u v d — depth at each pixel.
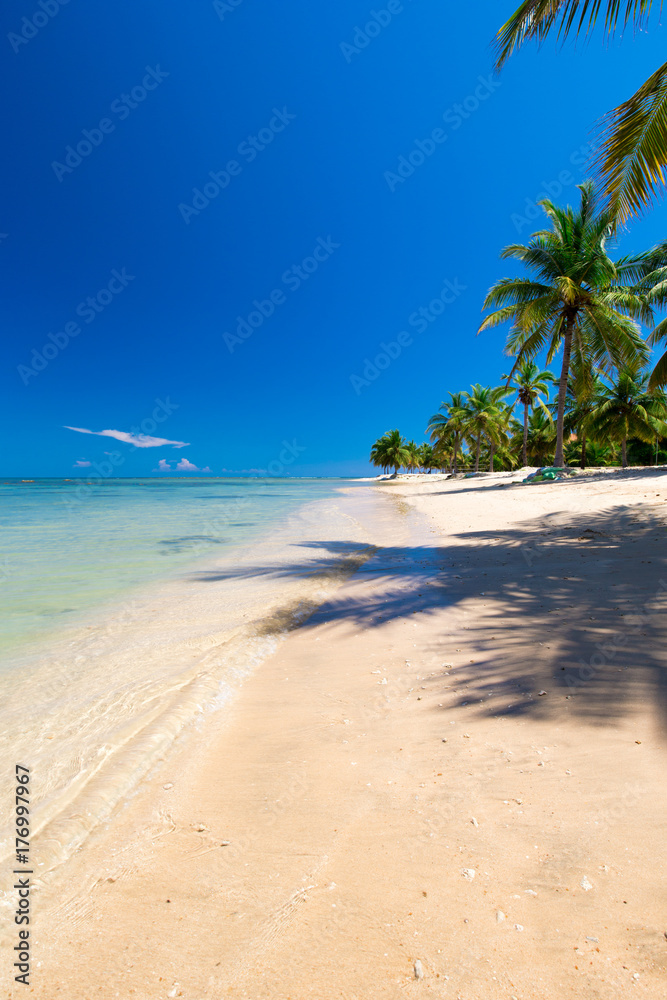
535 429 48.97
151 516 17.58
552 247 20.28
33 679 3.40
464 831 1.62
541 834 1.55
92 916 1.42
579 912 1.25
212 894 1.47
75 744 2.52
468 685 2.83
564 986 1.06
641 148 5.87
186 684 3.27
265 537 11.40
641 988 1.03
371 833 1.68
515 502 15.65
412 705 2.69
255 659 3.76
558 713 2.34
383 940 1.25
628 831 1.51
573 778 1.83
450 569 6.45
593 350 20.86
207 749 2.43
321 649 3.85
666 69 5.31
